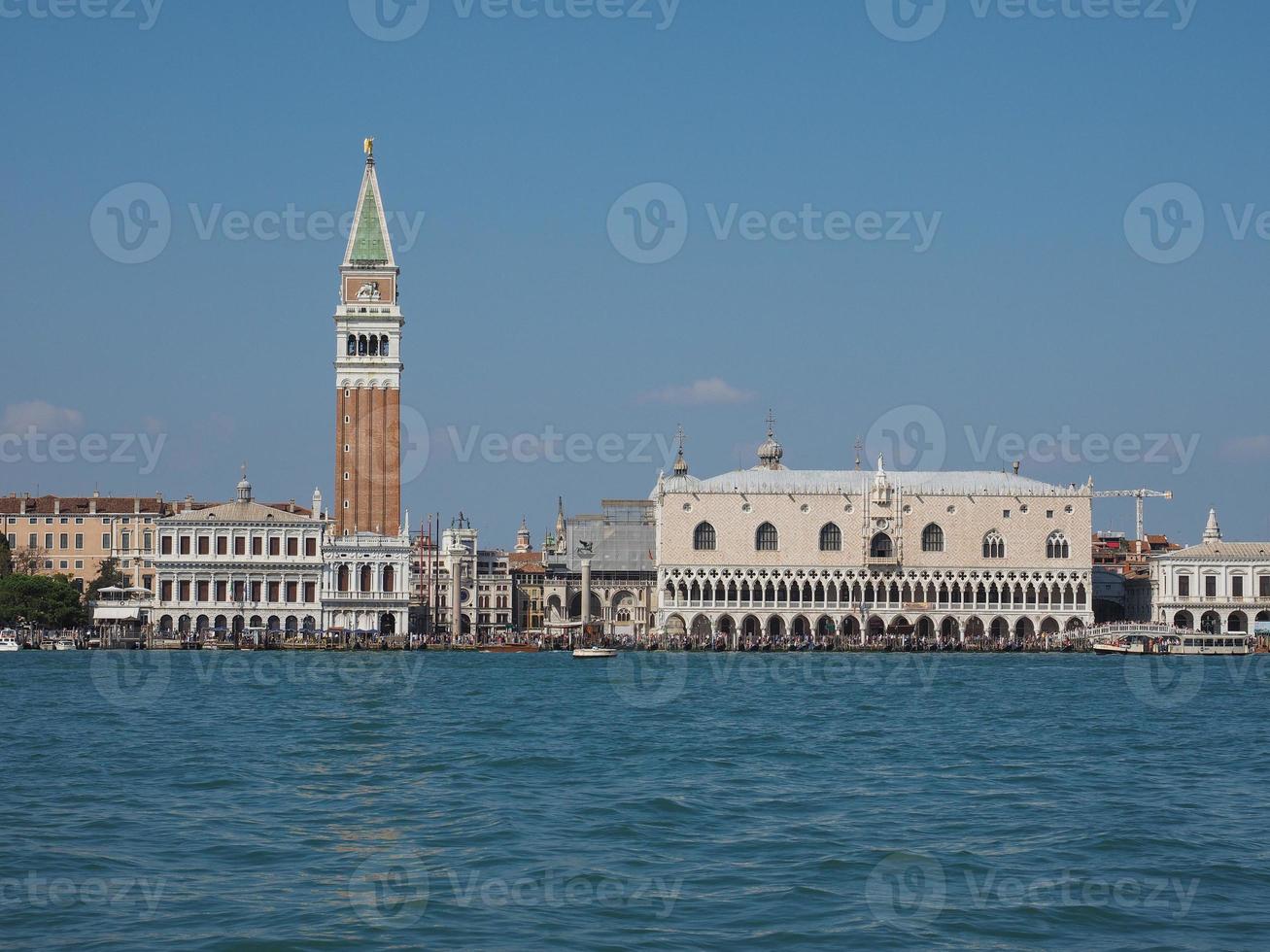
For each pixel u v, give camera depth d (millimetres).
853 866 57656
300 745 94312
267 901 51531
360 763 85625
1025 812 69562
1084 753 93312
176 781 77625
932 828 65500
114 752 90000
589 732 104125
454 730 105625
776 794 74875
